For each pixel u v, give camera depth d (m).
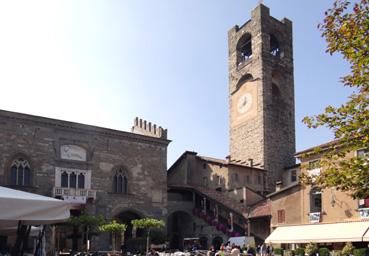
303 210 49.72
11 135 54.62
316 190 48.91
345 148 15.46
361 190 14.89
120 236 59.66
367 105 14.68
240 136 88.25
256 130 84.31
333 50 15.27
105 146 62.12
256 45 88.69
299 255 46.09
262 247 50.41
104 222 53.00
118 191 62.41
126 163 63.59
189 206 71.56
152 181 65.75
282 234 50.06
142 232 64.56
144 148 65.94
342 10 15.30
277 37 91.88
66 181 57.78
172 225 74.44
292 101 89.81
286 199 52.69
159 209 65.56
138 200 63.69
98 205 59.50
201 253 44.53
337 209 45.25
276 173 81.88
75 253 47.50
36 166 55.75
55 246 52.91
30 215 12.29
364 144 14.72
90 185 59.41
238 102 91.19
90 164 60.06
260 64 86.38
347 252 39.91
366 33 14.38
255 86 86.75
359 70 14.38
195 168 81.44
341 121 15.16
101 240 58.25
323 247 45.62
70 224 48.94
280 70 89.19
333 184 15.78
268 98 85.19
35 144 56.22
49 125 57.72
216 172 77.00
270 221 58.19
